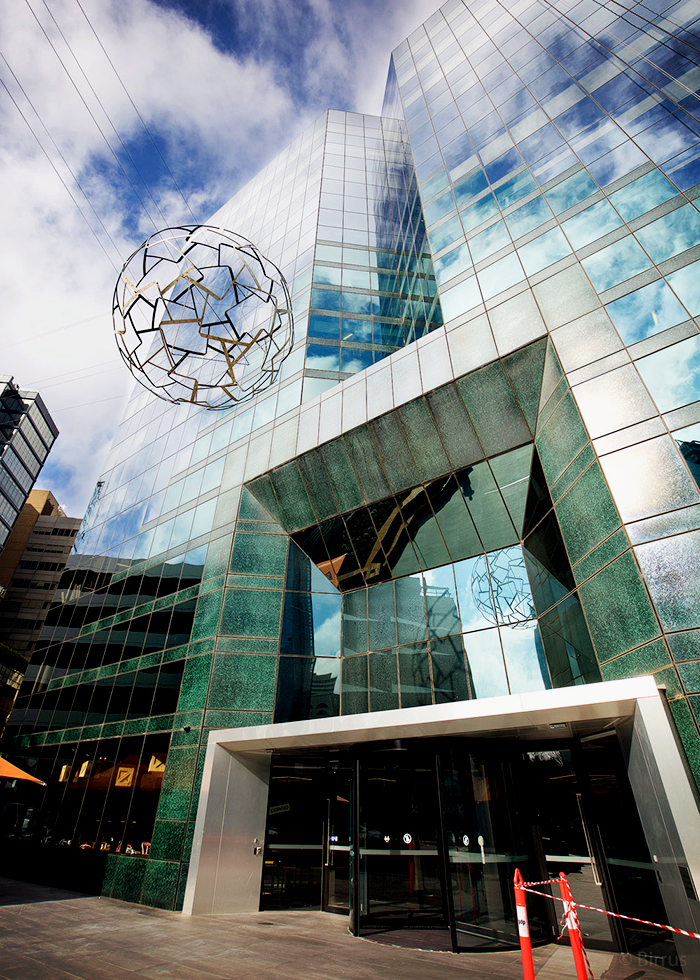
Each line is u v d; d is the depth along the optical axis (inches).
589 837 336.8
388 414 574.6
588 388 411.8
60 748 687.1
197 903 419.8
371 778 391.5
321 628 592.1
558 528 432.5
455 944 302.7
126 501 927.7
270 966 263.1
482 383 514.9
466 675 477.4
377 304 836.6
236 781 476.1
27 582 2915.8
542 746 384.2
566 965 272.2
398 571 578.2
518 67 781.9
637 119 542.0
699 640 283.6
